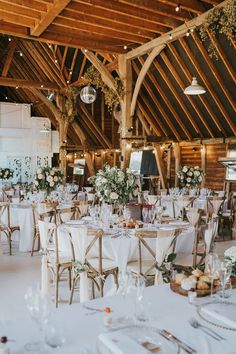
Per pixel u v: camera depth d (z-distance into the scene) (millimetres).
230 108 10188
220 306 1962
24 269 5410
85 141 17359
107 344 1538
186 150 13078
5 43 14734
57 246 4102
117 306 1956
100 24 8516
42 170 7465
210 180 12172
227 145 11336
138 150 14523
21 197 8820
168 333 1648
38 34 8633
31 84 15016
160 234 3816
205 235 4137
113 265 4059
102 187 4859
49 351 1499
